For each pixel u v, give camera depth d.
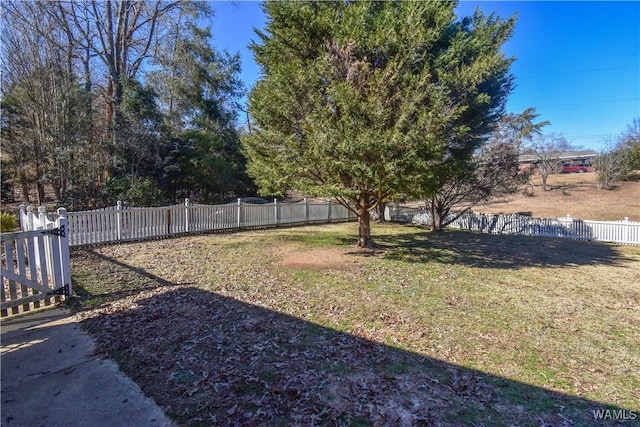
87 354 3.23
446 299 5.16
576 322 4.36
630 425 2.40
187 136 18.30
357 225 16.09
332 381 2.85
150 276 6.02
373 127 6.87
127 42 17.72
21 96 13.73
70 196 13.01
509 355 3.42
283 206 15.15
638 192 19.95
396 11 7.81
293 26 7.99
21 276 4.24
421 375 2.99
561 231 13.03
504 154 13.26
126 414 2.38
